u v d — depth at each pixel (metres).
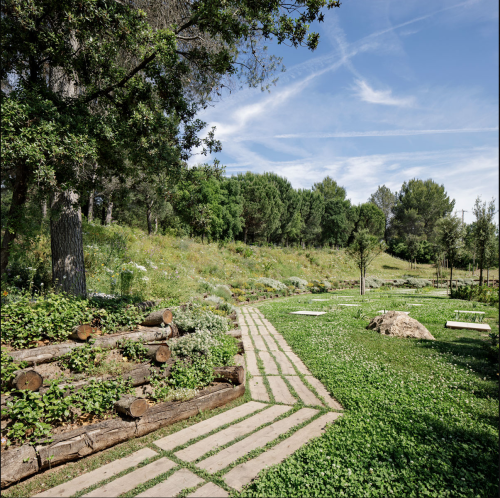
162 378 5.16
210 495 2.89
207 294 13.23
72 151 5.26
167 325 6.29
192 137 7.96
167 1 8.05
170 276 12.26
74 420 4.00
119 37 6.23
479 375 5.57
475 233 19.02
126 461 3.52
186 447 3.77
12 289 6.51
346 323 10.48
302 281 25.77
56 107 5.39
